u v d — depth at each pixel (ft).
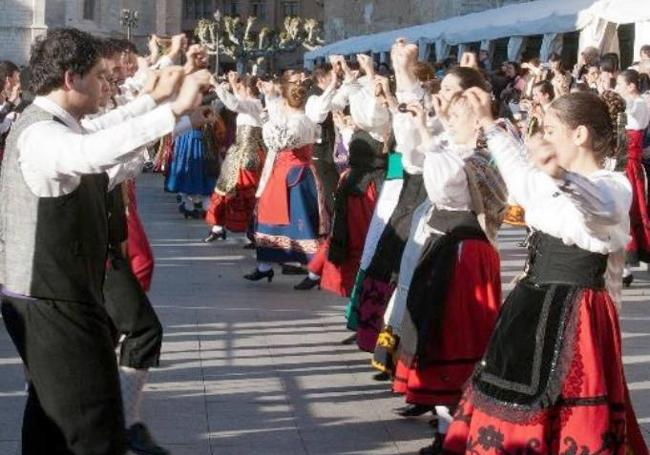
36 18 167.12
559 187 14.51
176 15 232.53
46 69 14.33
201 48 15.93
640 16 55.21
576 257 15.15
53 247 14.11
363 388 24.17
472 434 15.38
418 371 19.81
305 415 22.24
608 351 15.16
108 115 15.69
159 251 44.01
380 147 29.60
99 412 14.38
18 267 14.19
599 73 42.88
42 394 14.26
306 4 287.07
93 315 14.48
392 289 25.02
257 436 20.92
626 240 15.28
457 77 19.74
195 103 13.39
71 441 14.28
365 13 168.76
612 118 16.11
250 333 29.09
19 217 14.14
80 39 14.49
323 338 28.71
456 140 19.99
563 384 14.82
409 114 21.38
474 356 19.61
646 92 38.58
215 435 20.92
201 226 52.60
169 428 21.22
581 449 14.73
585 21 59.52
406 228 24.81
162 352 26.76
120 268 19.29
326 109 32.50
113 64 21.09
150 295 34.27
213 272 39.04
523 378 15.01
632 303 34.12
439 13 136.46
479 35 78.18
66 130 13.94
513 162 15.28
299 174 35.78
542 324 15.05
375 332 25.30
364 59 25.40
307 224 35.86
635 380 25.07
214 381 24.44
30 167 13.93
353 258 30.01
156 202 63.00
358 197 29.81
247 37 203.51
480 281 19.67
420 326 19.79
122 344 19.35
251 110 41.37
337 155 40.86
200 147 54.49
